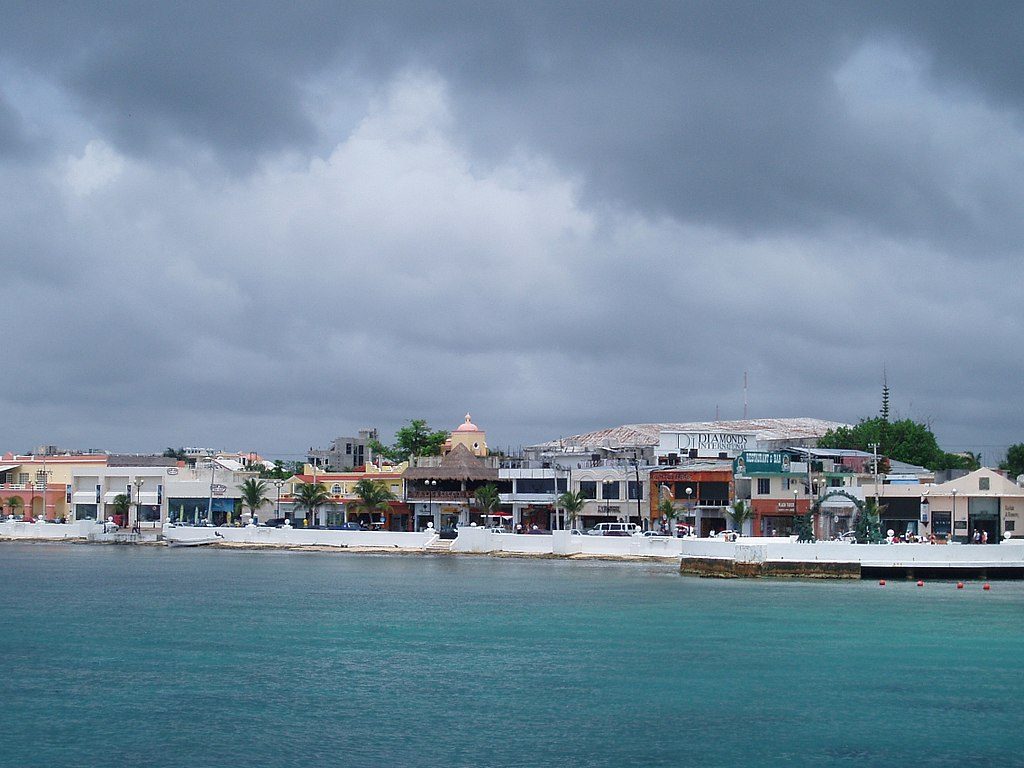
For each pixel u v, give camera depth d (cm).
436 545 16612
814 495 15388
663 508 15825
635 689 6738
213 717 6169
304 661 7594
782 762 5409
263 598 10956
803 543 12119
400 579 12681
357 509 18950
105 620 9481
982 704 6375
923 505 14600
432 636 8512
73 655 7844
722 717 6138
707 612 9544
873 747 5622
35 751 5581
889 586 11338
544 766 5359
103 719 6131
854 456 16900
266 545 17925
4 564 15162
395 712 6259
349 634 8644
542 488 17525
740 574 12044
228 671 7288
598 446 19512
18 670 7344
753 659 7550
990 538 14212
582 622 9088
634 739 5756
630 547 15075
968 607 9762
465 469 18175
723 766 5362
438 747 5634
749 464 15562
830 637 8300
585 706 6366
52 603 10669
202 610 10075
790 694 6606
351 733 5869
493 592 11200
